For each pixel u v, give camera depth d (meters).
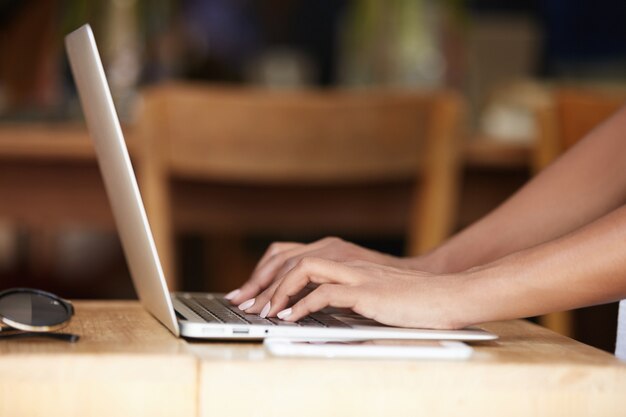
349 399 0.91
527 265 1.06
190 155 2.20
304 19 6.13
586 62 5.43
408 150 2.26
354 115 2.21
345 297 1.06
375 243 3.42
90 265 3.46
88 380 0.88
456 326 1.06
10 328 0.99
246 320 1.07
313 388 0.90
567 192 1.33
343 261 1.25
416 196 2.33
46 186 2.60
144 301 1.23
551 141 2.30
